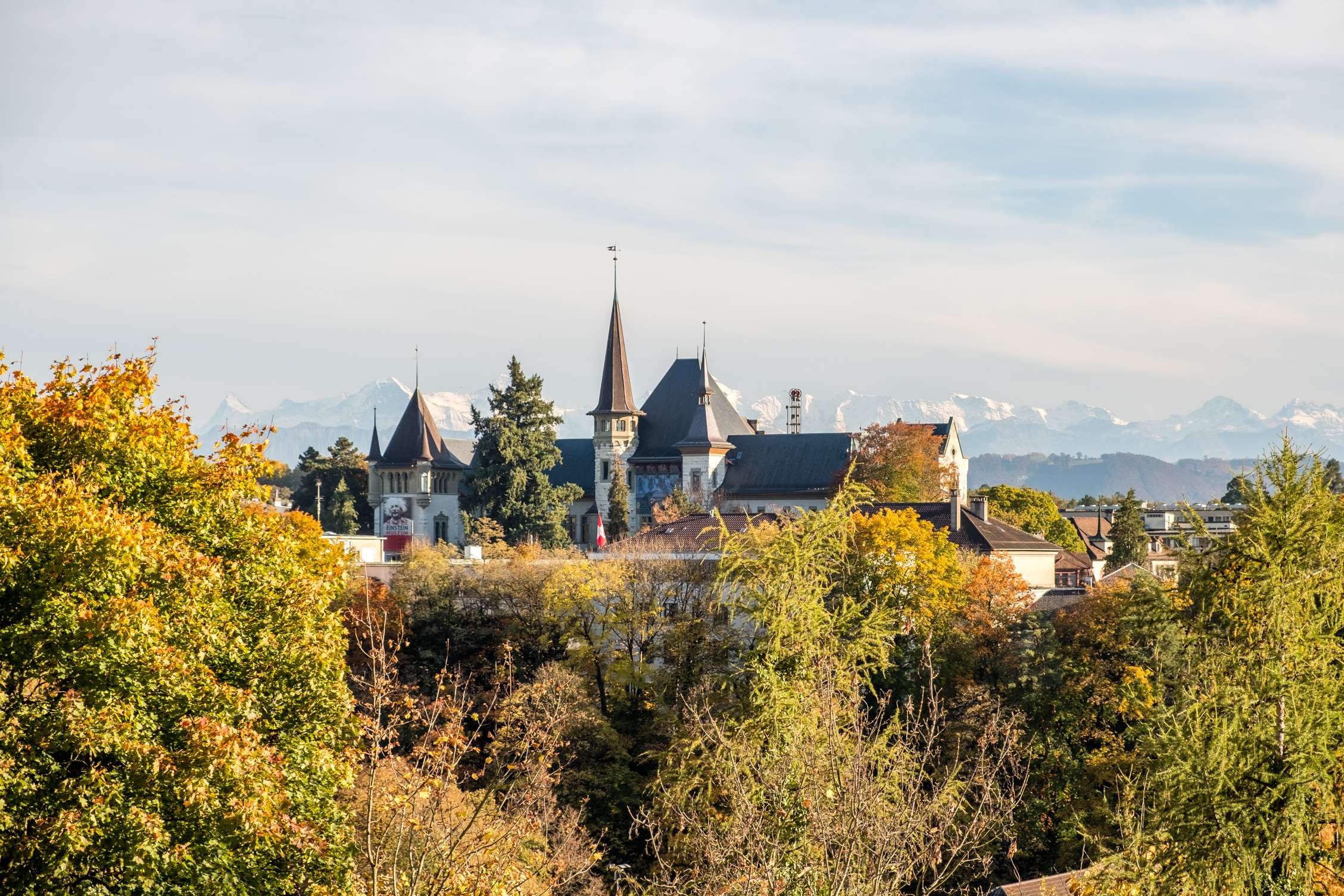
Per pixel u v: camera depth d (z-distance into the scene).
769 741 48.84
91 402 46.19
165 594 40.88
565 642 114.50
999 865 82.50
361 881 31.59
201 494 48.50
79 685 36.16
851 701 44.66
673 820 45.09
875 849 31.95
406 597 121.06
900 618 99.88
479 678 110.06
